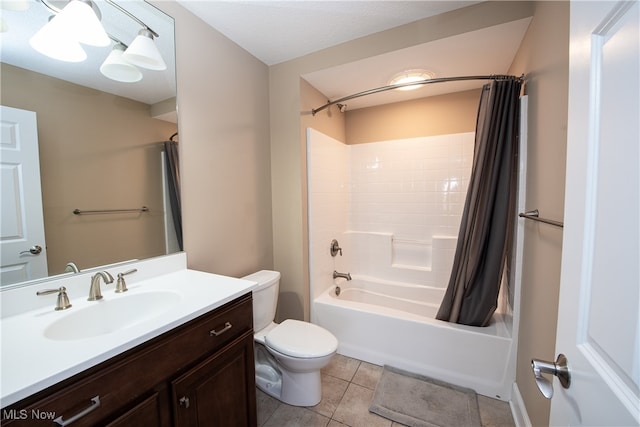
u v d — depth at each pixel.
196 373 0.94
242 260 1.82
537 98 1.28
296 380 1.54
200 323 0.96
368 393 1.64
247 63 1.85
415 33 1.57
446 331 1.70
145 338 0.77
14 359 0.65
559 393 0.56
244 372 1.18
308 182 2.08
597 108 0.45
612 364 0.39
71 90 1.03
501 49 1.63
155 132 1.30
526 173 1.47
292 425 1.42
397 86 1.75
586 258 0.47
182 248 1.42
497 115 1.58
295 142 2.00
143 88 1.25
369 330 1.93
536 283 1.25
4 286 0.88
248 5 1.41
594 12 0.46
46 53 0.97
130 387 0.74
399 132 2.59
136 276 1.23
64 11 0.95
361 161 2.76
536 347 1.21
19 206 0.92
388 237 2.61
